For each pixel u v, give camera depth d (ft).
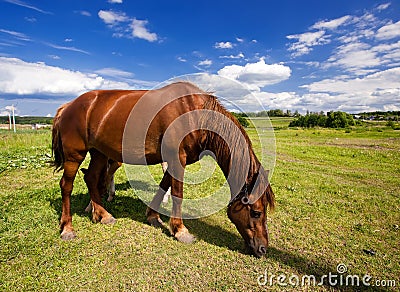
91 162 15.05
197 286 9.55
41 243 12.22
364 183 25.52
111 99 13.14
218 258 11.25
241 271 10.44
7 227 13.57
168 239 12.90
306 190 21.83
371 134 89.04
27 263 10.62
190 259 11.16
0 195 18.66
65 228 13.16
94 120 13.05
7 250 11.49
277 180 25.12
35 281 9.57
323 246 12.53
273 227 14.48
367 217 16.24
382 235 13.89
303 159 40.27
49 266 10.46
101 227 14.06
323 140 70.03
